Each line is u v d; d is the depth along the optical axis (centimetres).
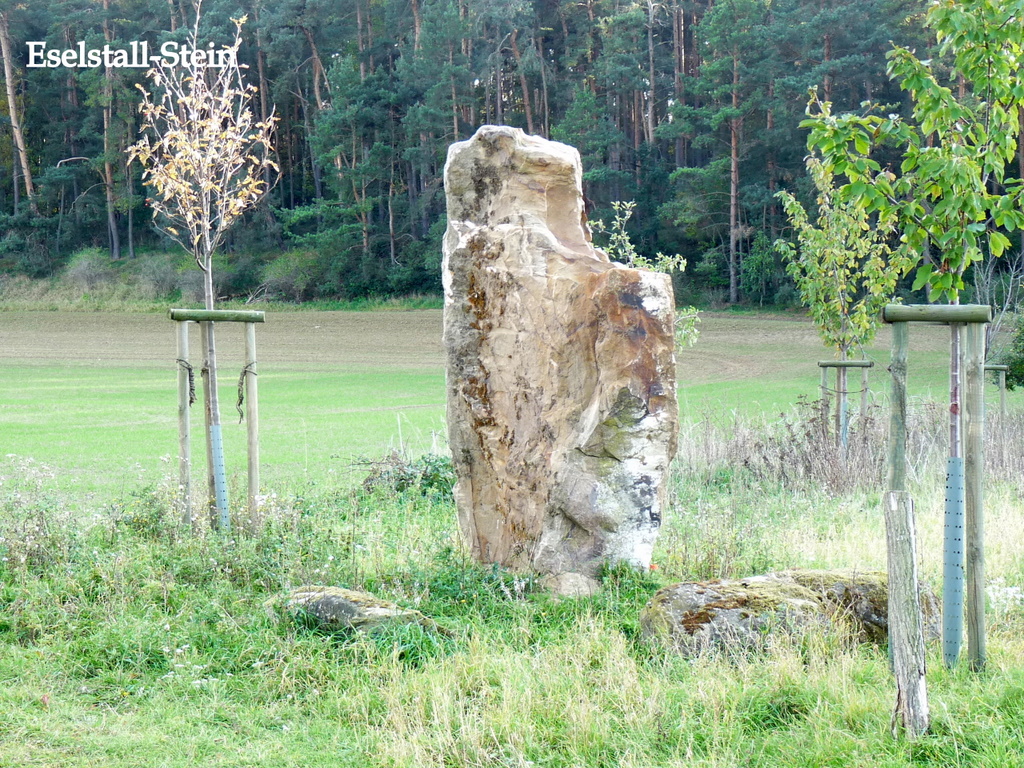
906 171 870
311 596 680
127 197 7475
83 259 7362
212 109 1623
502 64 7069
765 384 3484
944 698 521
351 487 1264
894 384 538
